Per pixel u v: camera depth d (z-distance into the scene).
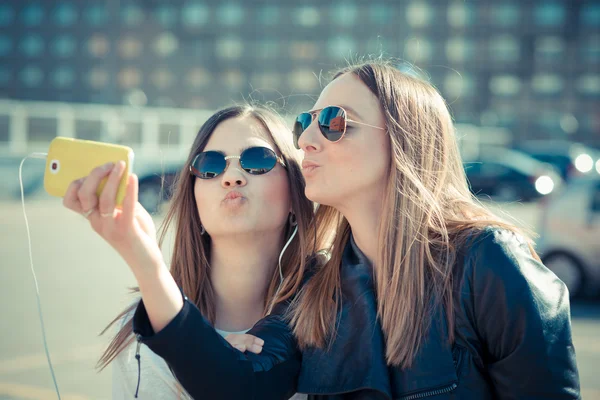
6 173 16.64
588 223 7.46
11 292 6.97
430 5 61.59
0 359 4.72
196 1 64.56
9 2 66.56
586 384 4.33
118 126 20.47
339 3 62.62
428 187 1.57
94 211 1.17
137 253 1.21
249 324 1.88
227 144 1.80
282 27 63.47
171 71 64.75
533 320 1.35
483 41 61.41
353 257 1.66
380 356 1.47
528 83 61.00
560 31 60.69
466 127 28.77
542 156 22.75
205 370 1.29
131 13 64.94
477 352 1.42
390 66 1.68
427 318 1.45
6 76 66.44
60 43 66.00
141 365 1.62
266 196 1.80
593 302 7.30
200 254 1.87
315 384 1.53
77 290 7.09
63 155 1.24
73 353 4.91
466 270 1.43
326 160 1.59
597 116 60.72
